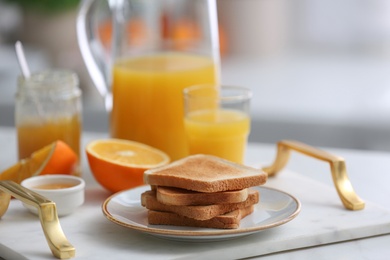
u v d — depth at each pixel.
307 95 2.30
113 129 1.36
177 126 1.33
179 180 1.07
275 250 1.07
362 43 2.79
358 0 2.77
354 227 1.11
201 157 1.16
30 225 1.12
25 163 1.23
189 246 1.06
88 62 1.40
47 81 1.28
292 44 2.79
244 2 2.68
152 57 1.32
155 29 1.32
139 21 1.32
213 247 1.06
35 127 1.29
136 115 1.33
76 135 1.31
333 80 2.45
